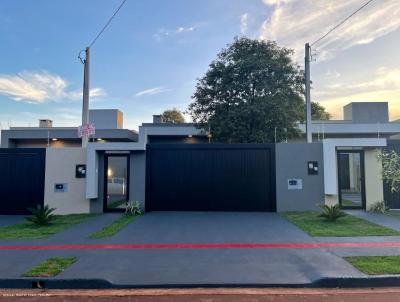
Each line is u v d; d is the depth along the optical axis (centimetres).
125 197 1248
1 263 604
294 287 505
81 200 1240
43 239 798
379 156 942
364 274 525
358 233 820
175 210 1238
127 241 770
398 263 573
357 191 1232
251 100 1914
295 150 1236
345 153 1243
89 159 1212
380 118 2845
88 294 492
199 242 756
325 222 980
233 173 1240
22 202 1238
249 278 525
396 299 460
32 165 1249
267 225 955
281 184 1227
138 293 490
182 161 1251
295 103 1908
